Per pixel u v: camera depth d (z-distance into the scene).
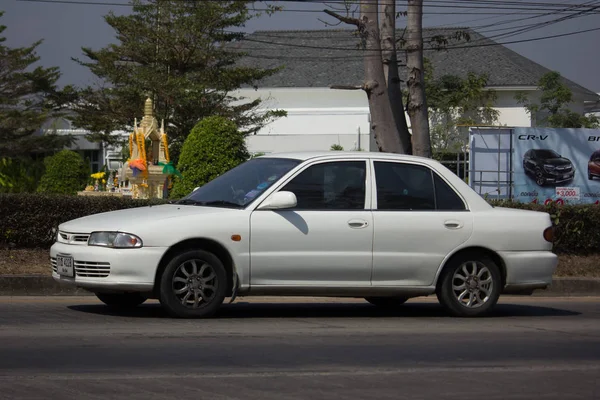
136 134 37.28
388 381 10.88
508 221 16.75
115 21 57.22
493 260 16.83
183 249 15.01
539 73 67.38
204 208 15.48
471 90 61.44
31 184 55.97
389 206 16.06
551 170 41.81
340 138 62.31
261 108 67.88
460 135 61.44
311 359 12.13
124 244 14.56
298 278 15.48
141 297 17.00
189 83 55.59
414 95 29.95
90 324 14.68
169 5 57.38
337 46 73.81
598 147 42.03
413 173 16.48
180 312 15.11
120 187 42.75
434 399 10.01
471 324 16.05
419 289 16.22
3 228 22.50
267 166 16.30
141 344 12.89
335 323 15.77
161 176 37.22
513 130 41.97
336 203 15.77
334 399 9.82
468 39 32.56
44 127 76.44
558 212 25.94
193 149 35.66
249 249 15.15
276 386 10.39
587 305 20.64
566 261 25.34
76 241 15.09
